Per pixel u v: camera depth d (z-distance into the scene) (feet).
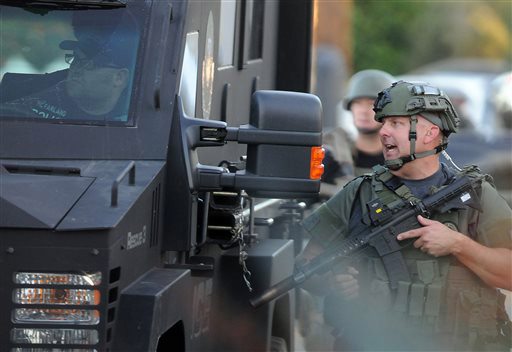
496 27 394.73
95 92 49.57
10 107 49.26
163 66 49.98
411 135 52.29
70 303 43.27
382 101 52.90
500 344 52.54
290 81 80.74
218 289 58.75
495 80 204.95
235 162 62.95
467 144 175.94
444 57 370.94
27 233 43.24
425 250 51.62
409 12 354.33
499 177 174.60
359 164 88.48
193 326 51.62
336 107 214.07
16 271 43.24
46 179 45.50
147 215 46.57
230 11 62.80
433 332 51.83
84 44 50.65
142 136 48.57
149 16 50.88
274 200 74.13
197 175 49.32
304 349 83.82
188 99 52.16
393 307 51.90
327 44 236.84
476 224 52.44
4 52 50.67
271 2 76.74
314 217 54.13
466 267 52.01
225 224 52.75
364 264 52.80
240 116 66.23
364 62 342.03
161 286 45.47
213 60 58.34
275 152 49.39
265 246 62.28
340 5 239.09
